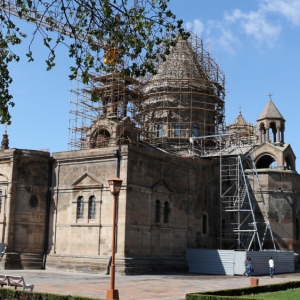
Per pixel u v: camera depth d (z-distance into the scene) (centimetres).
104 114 5941
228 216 5934
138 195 4584
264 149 6412
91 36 2105
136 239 4500
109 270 4334
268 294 2984
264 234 5719
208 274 4912
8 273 4225
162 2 2091
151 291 3167
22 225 4803
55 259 4716
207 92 6675
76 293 2973
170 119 6512
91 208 4678
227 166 6009
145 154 4719
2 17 2148
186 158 5375
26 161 4925
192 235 5316
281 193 6003
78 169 4828
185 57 6731
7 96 2247
